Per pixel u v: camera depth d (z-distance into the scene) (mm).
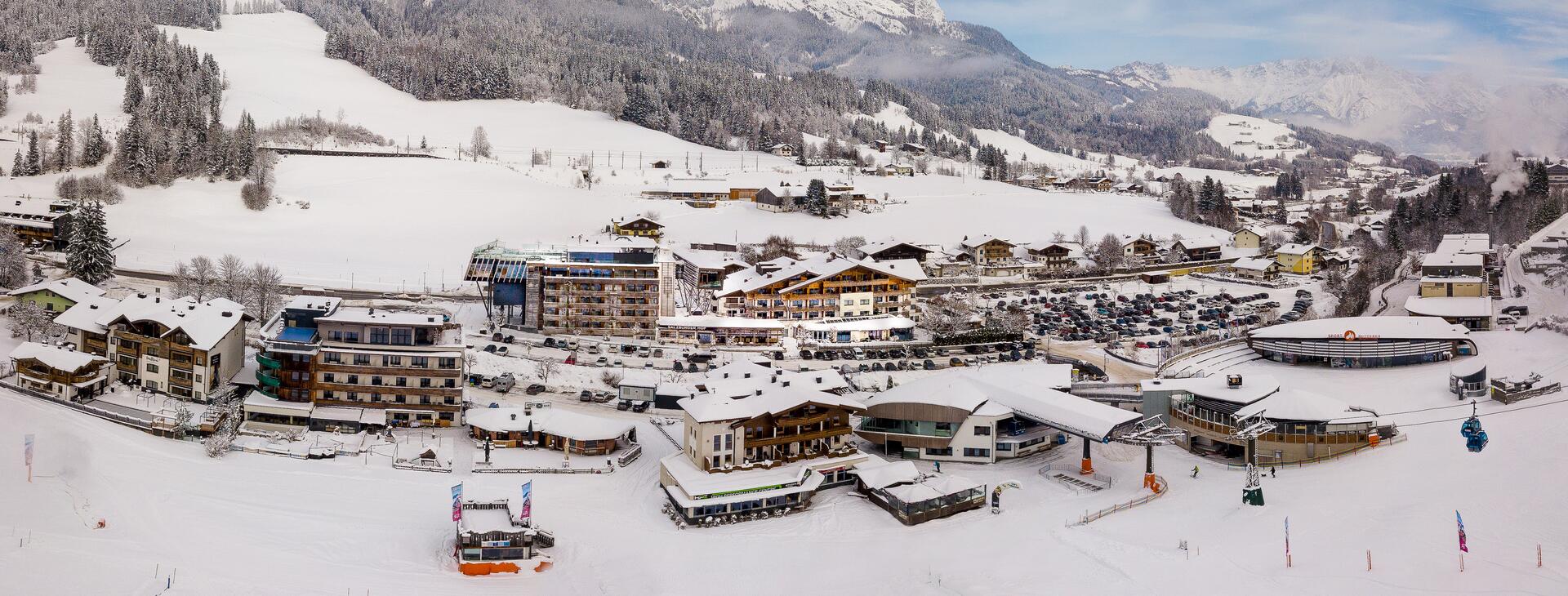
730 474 107438
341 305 130875
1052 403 120375
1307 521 98688
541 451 117812
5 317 151000
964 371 136500
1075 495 109938
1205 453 124250
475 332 164125
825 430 114750
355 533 94688
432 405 122000
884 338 171750
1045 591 86438
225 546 89688
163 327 124625
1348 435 117312
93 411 116250
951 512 104562
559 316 166000
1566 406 127188
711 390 114312
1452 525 94500
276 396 122812
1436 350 156875
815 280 175000
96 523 90688
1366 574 86188
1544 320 167500
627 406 134000
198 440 113062
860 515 104750
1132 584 86938
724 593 87250
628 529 99500
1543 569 84750
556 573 90188
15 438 105500
